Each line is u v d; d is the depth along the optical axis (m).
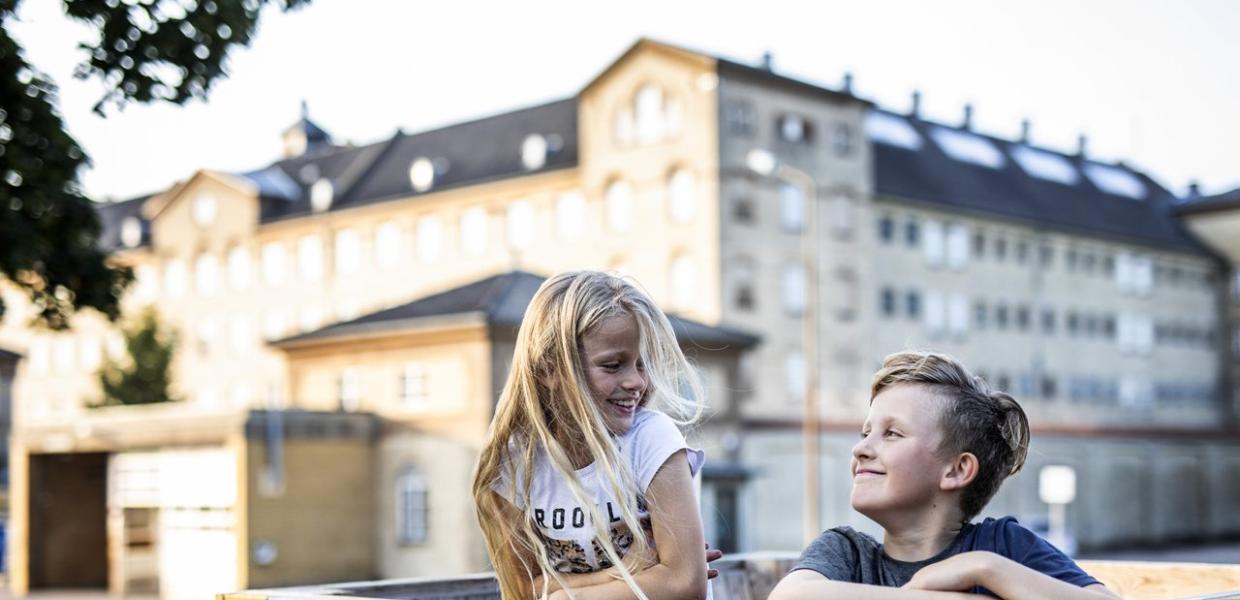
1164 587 4.83
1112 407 75.75
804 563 2.85
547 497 3.15
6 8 12.65
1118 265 77.06
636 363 3.09
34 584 45.75
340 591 3.82
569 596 3.04
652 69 57.81
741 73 57.00
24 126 15.05
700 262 55.97
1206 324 82.44
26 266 15.51
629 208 58.53
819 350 59.09
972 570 2.63
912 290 64.56
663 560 3.04
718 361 49.19
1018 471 2.92
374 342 45.72
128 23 12.55
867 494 2.88
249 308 74.75
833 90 60.56
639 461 3.06
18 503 45.97
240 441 40.41
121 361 60.38
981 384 2.91
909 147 69.12
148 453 43.19
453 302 45.34
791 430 51.84
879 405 2.90
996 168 74.38
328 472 42.97
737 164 56.69
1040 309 71.75
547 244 61.91
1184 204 84.25
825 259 60.00
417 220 67.75
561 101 66.38
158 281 78.94
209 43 12.66
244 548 40.12
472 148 68.19
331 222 71.44
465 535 42.50
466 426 43.06
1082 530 61.25
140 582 43.31
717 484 44.69
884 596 2.62
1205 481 68.19
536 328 3.10
